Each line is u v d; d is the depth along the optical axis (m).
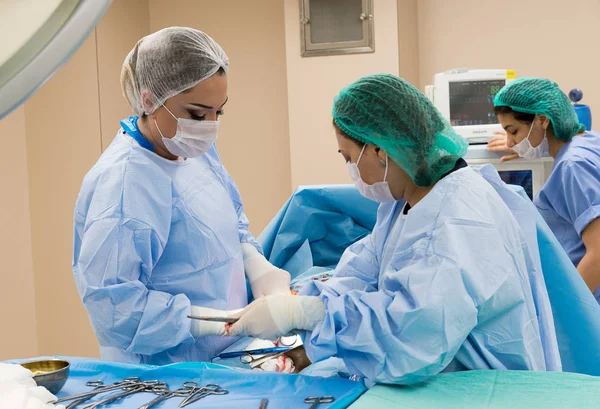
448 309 1.13
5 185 3.31
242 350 1.65
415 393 1.11
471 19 3.96
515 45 3.89
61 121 3.58
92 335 3.67
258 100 4.35
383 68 3.80
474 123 2.94
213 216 1.77
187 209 1.70
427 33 4.05
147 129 1.71
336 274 1.54
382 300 1.19
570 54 3.80
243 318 1.31
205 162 1.90
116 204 1.54
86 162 3.67
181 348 1.64
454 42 4.00
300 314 1.27
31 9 0.42
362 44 3.81
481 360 1.24
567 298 1.60
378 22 3.79
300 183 3.96
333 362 1.46
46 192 3.54
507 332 1.24
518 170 2.69
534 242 1.47
